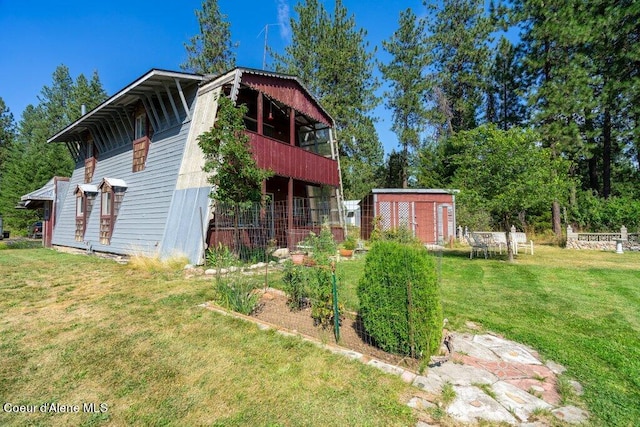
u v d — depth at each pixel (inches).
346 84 842.2
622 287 262.2
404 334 127.8
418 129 988.6
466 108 928.9
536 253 500.4
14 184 1030.4
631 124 722.2
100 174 575.5
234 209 308.7
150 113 444.1
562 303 217.2
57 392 106.9
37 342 144.4
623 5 571.2
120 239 449.7
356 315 176.4
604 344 148.4
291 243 425.4
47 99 1358.3
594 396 105.9
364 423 90.3
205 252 312.2
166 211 376.5
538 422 91.9
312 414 94.1
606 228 638.5
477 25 869.8
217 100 320.8
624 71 601.9
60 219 666.2
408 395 103.7
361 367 119.8
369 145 885.8
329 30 809.5
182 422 91.9
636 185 858.8
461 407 98.0
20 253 501.7
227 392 105.7
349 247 460.1
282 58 842.2
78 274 301.1
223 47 934.4
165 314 178.9
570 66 629.6
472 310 200.7
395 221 654.5
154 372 118.3
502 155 394.9
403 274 131.3
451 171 934.4
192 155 365.1
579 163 925.2
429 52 934.4
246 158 303.0
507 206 386.0
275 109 520.4
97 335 151.4
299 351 132.5
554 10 639.1
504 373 120.8
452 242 631.8
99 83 1266.0
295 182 562.9
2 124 1379.2
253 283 220.8
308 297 191.6
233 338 145.6
